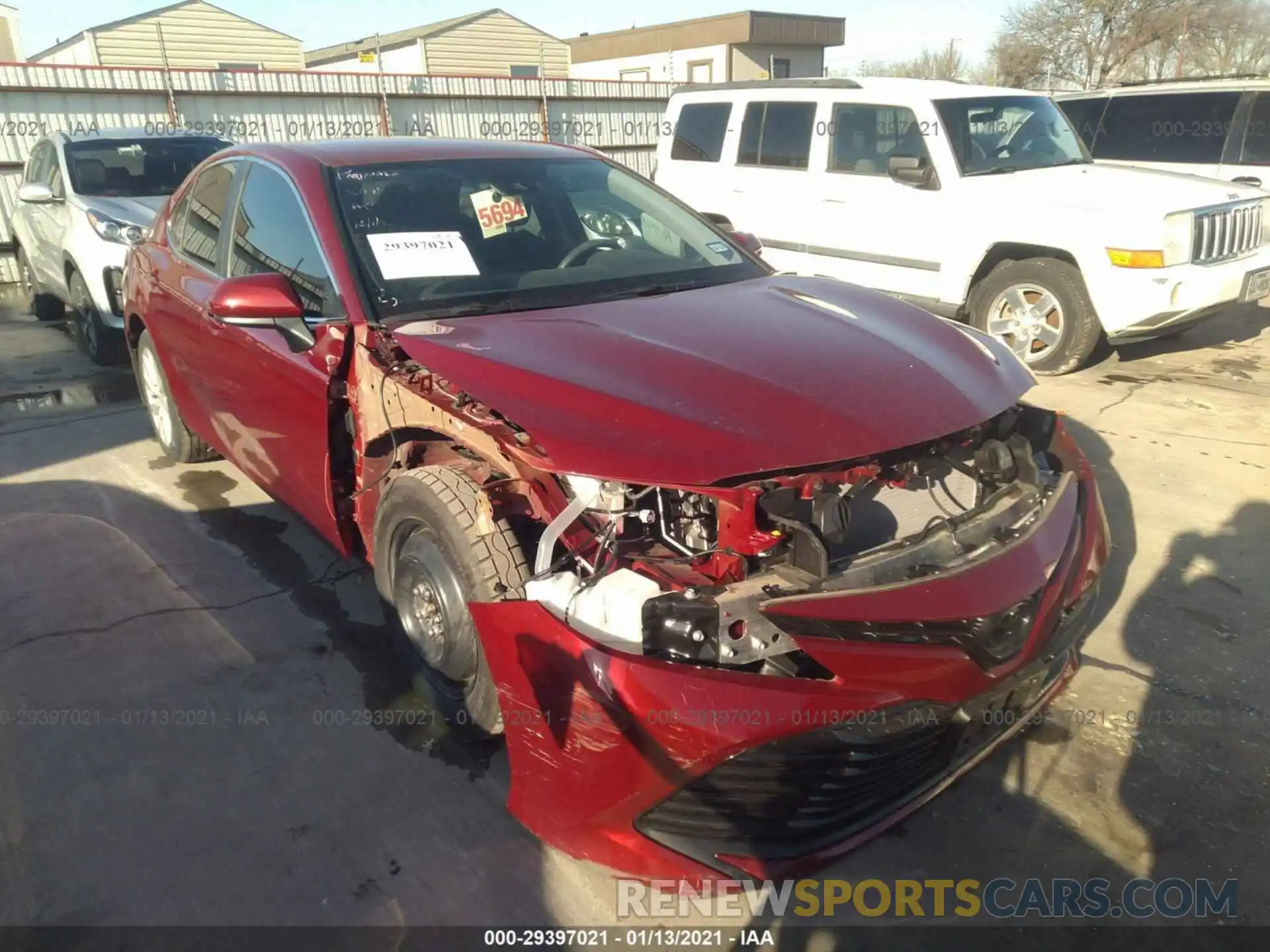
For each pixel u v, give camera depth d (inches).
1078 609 101.8
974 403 99.2
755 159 329.4
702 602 80.7
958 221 272.2
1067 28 1085.1
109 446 217.2
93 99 485.7
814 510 87.6
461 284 124.2
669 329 109.4
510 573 97.3
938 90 286.7
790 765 82.7
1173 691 124.0
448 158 144.8
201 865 96.5
